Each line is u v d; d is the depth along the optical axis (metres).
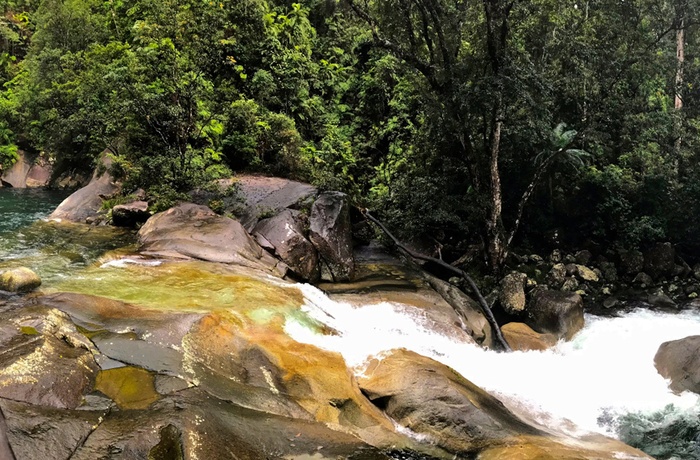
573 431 6.61
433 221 14.59
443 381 5.88
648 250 15.86
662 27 14.95
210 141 16.14
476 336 10.23
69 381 4.45
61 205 14.97
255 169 17.34
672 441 7.00
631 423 7.42
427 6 12.50
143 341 5.59
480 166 15.21
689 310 13.43
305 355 6.26
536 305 12.42
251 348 6.07
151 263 9.39
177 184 13.84
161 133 14.30
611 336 11.38
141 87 14.50
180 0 18.12
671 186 16.66
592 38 14.16
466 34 13.53
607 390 8.38
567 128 16.81
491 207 13.84
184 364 5.36
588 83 14.43
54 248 10.91
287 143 17.72
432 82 13.06
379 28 13.90
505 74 12.15
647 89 18.86
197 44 17.77
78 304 6.35
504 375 8.48
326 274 11.59
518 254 16.14
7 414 3.70
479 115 13.49
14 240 11.61
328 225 12.06
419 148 17.11
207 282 8.47
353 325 8.78
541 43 14.08
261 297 8.07
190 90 14.70
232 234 10.63
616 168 16.97
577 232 16.92
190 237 10.47
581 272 15.14
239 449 4.18
